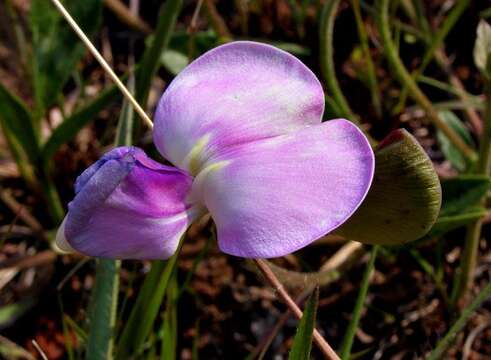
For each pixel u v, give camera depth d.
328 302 0.14
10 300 0.14
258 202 0.09
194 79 0.10
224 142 0.09
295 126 0.10
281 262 0.14
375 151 0.09
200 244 0.14
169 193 0.09
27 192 0.15
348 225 0.10
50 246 0.15
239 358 0.14
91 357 0.11
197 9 0.14
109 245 0.09
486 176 0.13
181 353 0.14
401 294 0.14
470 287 0.14
